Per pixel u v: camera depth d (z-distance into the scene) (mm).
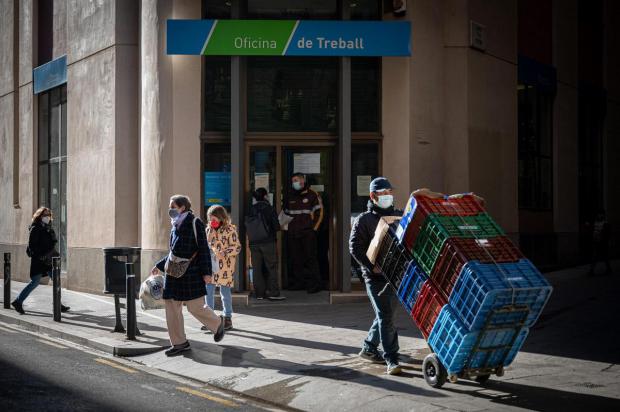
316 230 13703
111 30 15312
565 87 18875
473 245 6680
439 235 6750
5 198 20703
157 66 13719
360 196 13672
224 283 10305
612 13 21922
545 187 18047
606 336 9555
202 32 13023
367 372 7660
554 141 18406
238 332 10188
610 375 7477
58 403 6723
